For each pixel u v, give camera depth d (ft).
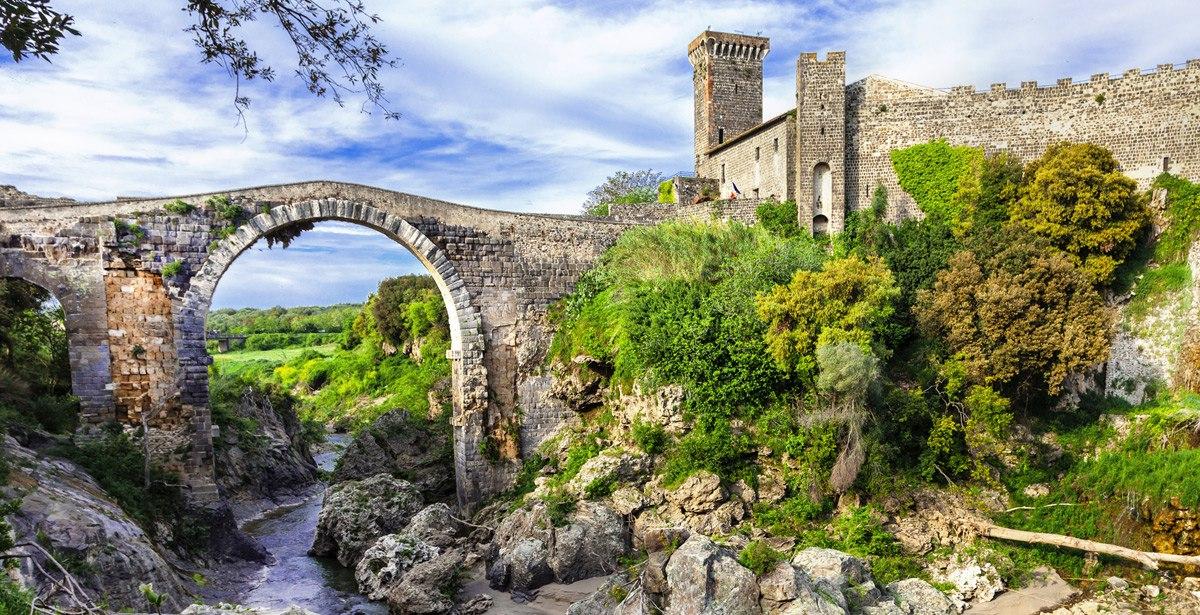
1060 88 133.49
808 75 140.67
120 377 93.09
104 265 92.12
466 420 112.98
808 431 97.45
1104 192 109.70
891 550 88.02
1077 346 94.02
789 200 144.66
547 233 120.37
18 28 30.45
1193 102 124.77
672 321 106.83
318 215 103.19
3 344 104.53
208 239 97.40
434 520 105.19
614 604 73.36
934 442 97.30
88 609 40.29
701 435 101.50
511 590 86.84
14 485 66.44
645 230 123.34
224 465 132.67
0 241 87.51
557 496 98.63
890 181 141.59
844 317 95.25
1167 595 80.33
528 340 118.11
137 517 81.30
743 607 66.64
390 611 83.30
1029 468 100.73
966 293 101.96
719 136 190.60
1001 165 123.13
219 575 90.99
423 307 251.60
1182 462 89.35
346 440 220.02
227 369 351.87
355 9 35.99
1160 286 110.42
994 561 86.84
